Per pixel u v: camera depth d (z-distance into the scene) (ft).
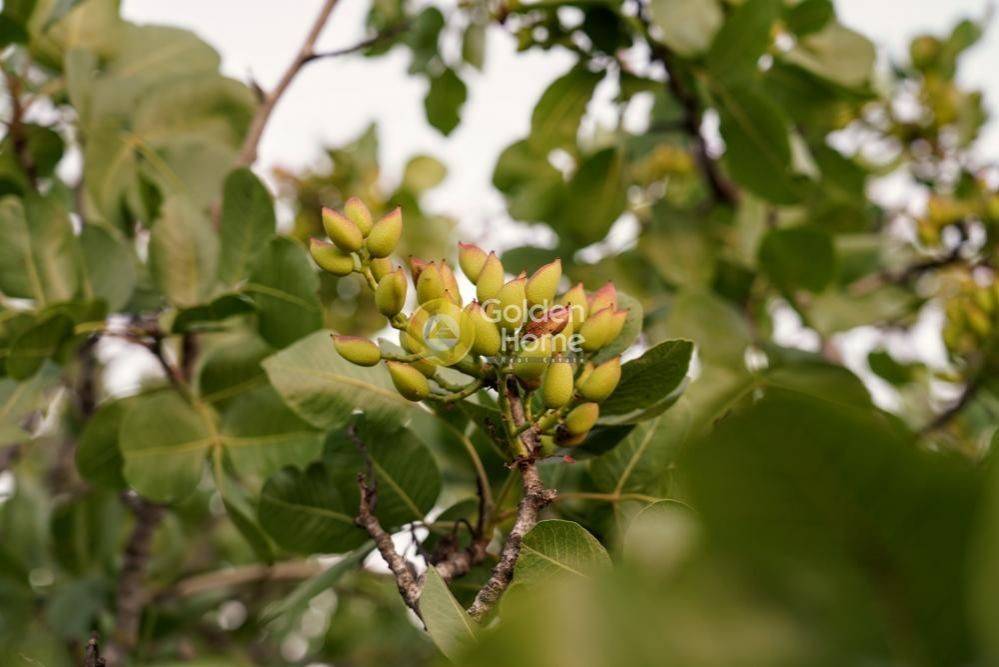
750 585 2.31
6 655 3.51
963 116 6.58
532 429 3.26
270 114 4.46
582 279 5.19
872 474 2.28
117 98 4.37
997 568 2.19
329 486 3.65
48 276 4.10
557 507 3.63
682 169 6.68
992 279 4.83
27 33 4.43
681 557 2.36
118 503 5.47
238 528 3.94
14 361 3.96
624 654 2.22
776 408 2.30
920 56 6.66
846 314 5.37
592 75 4.64
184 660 4.98
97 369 5.51
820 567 2.31
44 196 4.12
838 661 2.27
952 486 2.24
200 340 4.34
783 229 4.85
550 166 5.52
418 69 5.29
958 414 5.00
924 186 6.79
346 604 6.40
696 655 2.24
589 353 3.32
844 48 4.92
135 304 4.23
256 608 6.09
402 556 3.35
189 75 4.42
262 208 3.97
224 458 3.94
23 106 4.47
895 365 5.29
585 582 2.30
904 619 2.28
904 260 5.99
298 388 3.57
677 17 4.41
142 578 4.91
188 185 4.38
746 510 2.33
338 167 6.19
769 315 6.21
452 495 3.95
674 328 4.53
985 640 2.21
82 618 4.92
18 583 5.01
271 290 3.90
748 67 4.35
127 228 4.37
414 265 3.34
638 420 3.43
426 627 3.06
